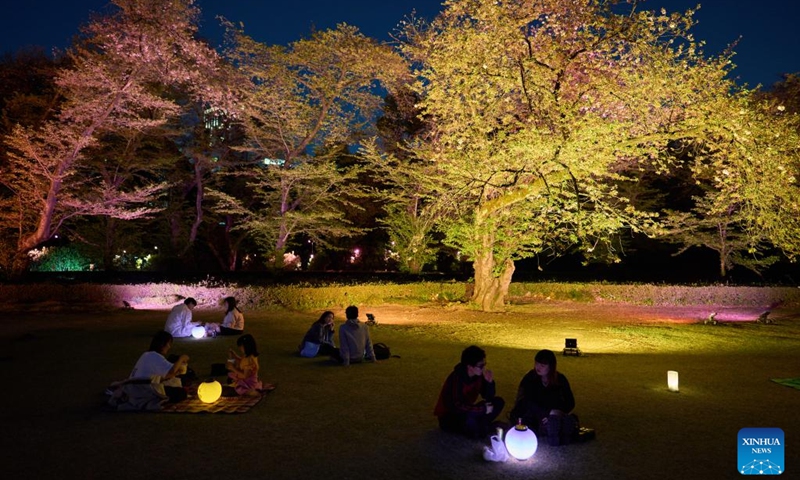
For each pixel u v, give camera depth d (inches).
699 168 618.5
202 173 1517.0
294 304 866.8
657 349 494.9
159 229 1533.0
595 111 641.6
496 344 514.3
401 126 1322.6
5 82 1026.1
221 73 1035.3
